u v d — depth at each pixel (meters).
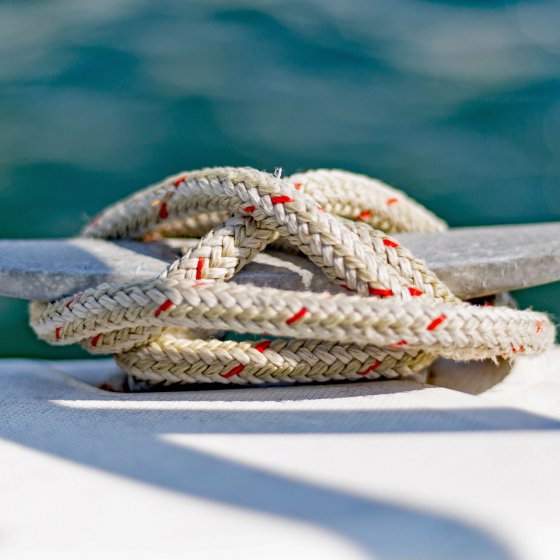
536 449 0.54
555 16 2.44
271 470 0.53
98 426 0.56
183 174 0.61
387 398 0.57
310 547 0.50
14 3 2.49
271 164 1.60
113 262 0.60
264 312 0.56
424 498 0.52
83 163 1.61
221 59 2.13
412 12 2.50
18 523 0.51
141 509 0.52
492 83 2.01
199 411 0.56
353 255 0.57
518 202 1.45
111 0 2.53
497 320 0.57
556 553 0.50
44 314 0.59
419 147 1.70
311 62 2.14
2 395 0.58
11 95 1.91
